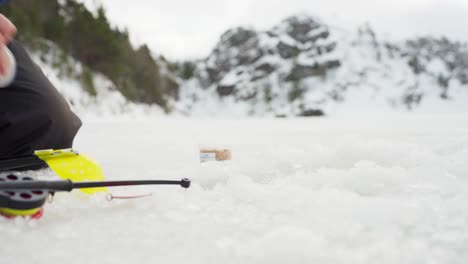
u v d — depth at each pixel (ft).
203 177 4.79
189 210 3.07
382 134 14.58
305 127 25.79
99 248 2.24
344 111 245.24
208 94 284.82
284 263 1.92
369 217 2.55
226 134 18.69
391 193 3.55
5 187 2.57
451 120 33.96
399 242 2.16
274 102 259.39
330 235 2.28
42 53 98.68
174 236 2.43
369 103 255.29
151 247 2.24
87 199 3.43
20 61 4.45
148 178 4.94
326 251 2.02
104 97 110.63
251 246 2.10
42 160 4.18
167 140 14.93
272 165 5.29
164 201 3.31
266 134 17.90
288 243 2.02
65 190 2.83
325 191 3.28
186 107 271.69
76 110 93.56
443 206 2.89
